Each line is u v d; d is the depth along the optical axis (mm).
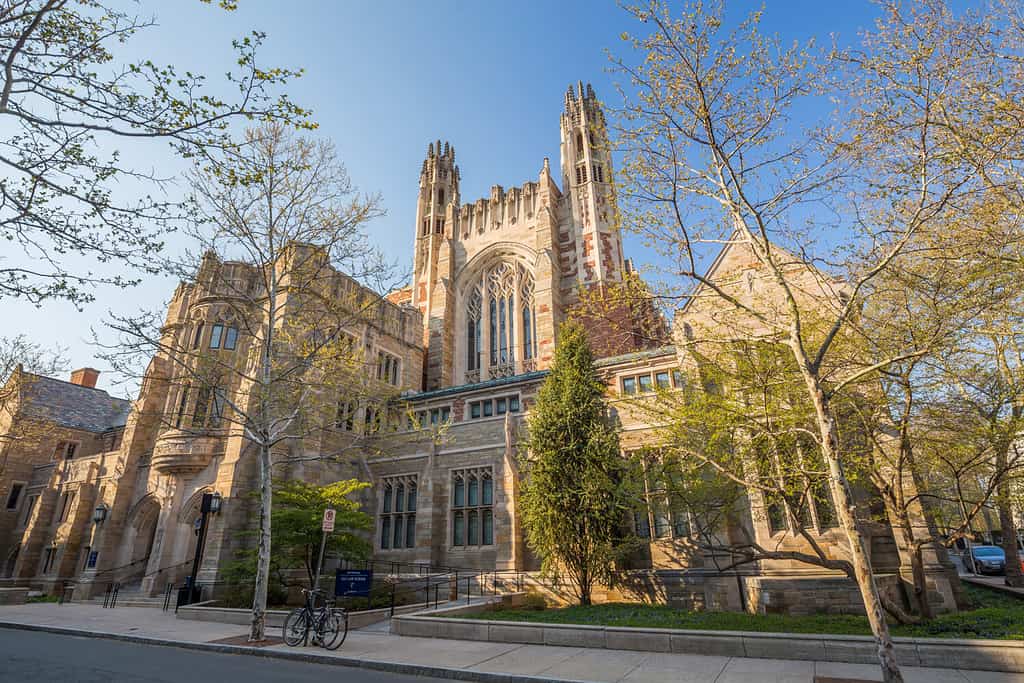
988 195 9602
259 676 8805
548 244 36844
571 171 40906
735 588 15914
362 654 10523
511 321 38000
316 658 10453
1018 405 11594
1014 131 8750
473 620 12375
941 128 9555
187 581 19703
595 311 12734
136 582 24531
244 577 18625
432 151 49062
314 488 19719
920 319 11484
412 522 23656
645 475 14477
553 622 12789
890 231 9836
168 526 22969
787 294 9398
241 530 20875
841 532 15562
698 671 8742
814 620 12734
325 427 17969
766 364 12453
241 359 22781
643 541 16875
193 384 21109
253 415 18875
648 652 10406
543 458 17891
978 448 11734
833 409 13055
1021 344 11188
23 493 34156
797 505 12086
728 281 13258
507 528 20406
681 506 13734
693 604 16578
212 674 8930
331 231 16547
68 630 14219
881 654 7082
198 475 23719
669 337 12867
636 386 21609
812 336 13172
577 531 16844
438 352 36938
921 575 12148
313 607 12023
